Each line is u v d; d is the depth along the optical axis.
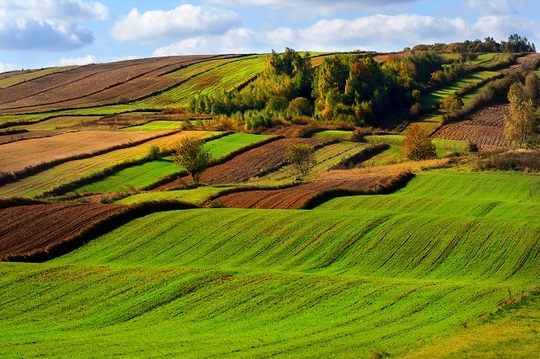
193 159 87.31
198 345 29.34
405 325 32.38
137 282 40.00
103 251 48.78
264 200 67.00
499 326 31.45
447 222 53.25
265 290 38.72
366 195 70.38
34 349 28.72
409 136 103.69
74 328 32.94
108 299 37.34
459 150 110.12
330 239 50.09
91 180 89.62
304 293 38.25
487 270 44.50
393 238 50.03
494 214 60.12
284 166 101.81
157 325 33.38
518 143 113.56
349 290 38.75
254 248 48.81
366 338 30.11
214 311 35.59
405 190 75.94
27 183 88.06
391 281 40.72
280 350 28.28
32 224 54.06
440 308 35.44
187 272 41.88
